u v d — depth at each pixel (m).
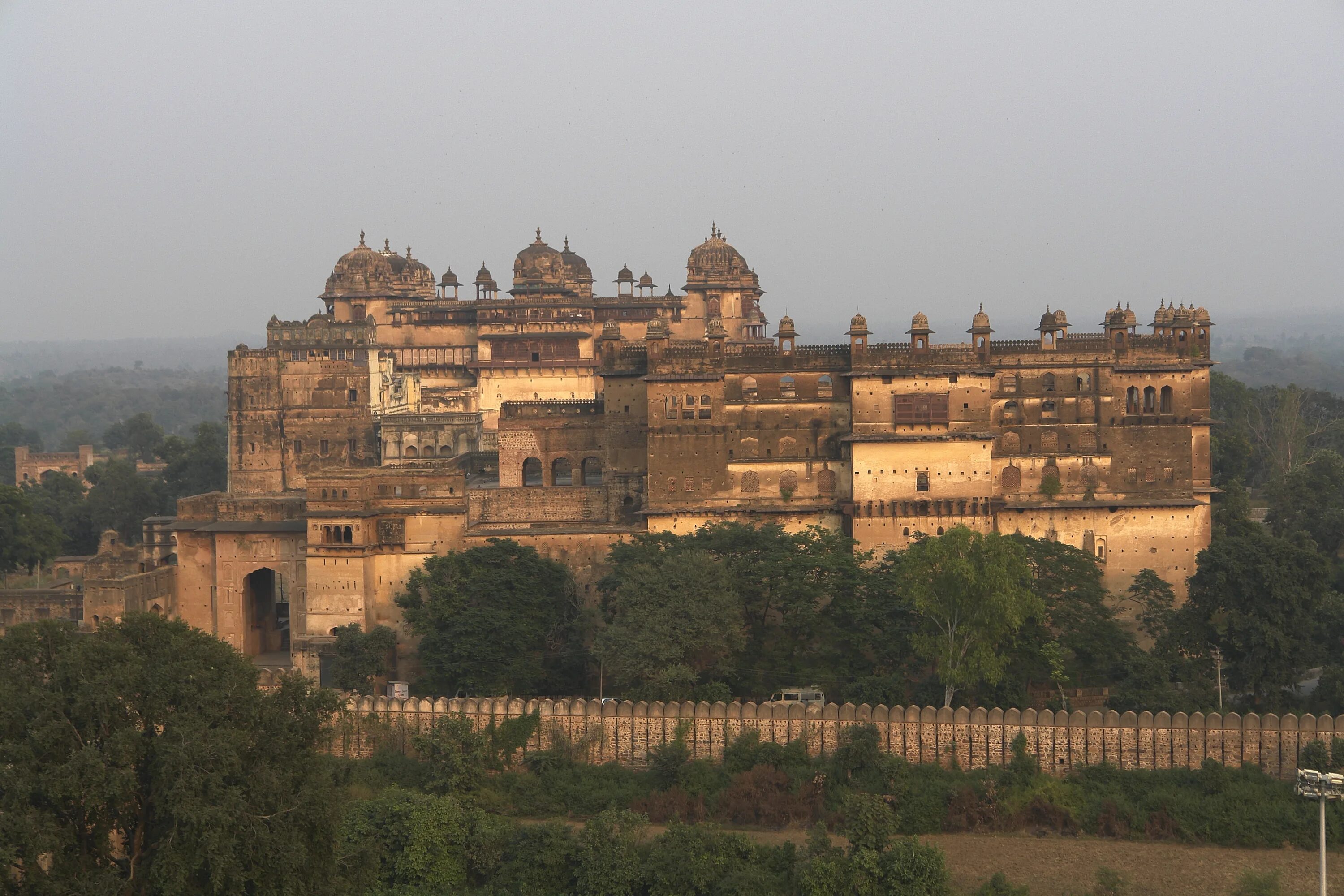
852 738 94.94
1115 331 124.38
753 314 194.62
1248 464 182.75
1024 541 112.44
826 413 125.25
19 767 61.66
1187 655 106.12
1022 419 124.12
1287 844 87.25
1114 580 122.81
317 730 71.00
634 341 185.00
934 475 121.62
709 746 97.75
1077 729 93.75
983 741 94.56
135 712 66.56
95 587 121.69
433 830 86.00
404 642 120.50
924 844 84.56
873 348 123.00
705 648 105.81
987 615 100.25
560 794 95.38
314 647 117.25
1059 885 83.12
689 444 124.44
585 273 195.38
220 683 68.25
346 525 119.75
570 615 118.12
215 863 62.16
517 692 109.75
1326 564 103.25
